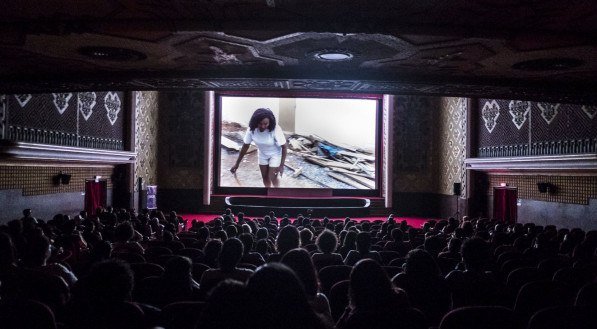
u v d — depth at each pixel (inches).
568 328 116.0
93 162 661.3
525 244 319.9
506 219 705.6
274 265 75.2
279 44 253.6
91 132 655.1
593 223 517.3
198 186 923.4
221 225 396.2
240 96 948.0
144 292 157.9
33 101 521.0
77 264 209.2
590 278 192.2
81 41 249.8
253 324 72.1
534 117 618.8
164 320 124.4
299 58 286.5
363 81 332.5
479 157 761.6
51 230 311.7
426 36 232.4
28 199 531.5
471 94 386.6
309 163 957.8
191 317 124.3
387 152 935.0
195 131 926.4
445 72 317.4
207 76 325.4
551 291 155.2
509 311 116.2
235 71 323.9
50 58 287.4
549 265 223.6
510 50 256.2
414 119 948.0
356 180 958.4
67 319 109.9
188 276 159.3
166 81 346.3
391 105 936.9
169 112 929.5
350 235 268.5
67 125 592.7
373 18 215.2
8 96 475.5
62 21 221.3
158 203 925.2
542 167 561.6
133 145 764.0
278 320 71.9
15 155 463.8
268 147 946.1
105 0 196.1
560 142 561.3
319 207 869.2
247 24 220.7
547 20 212.5
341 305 164.9
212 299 74.4
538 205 623.5
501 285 187.6
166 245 286.4
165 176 927.7
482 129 759.7
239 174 948.6
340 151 964.0
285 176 951.6
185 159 927.0
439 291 157.4
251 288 73.2
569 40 234.2
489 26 223.0
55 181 584.4
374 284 110.0
